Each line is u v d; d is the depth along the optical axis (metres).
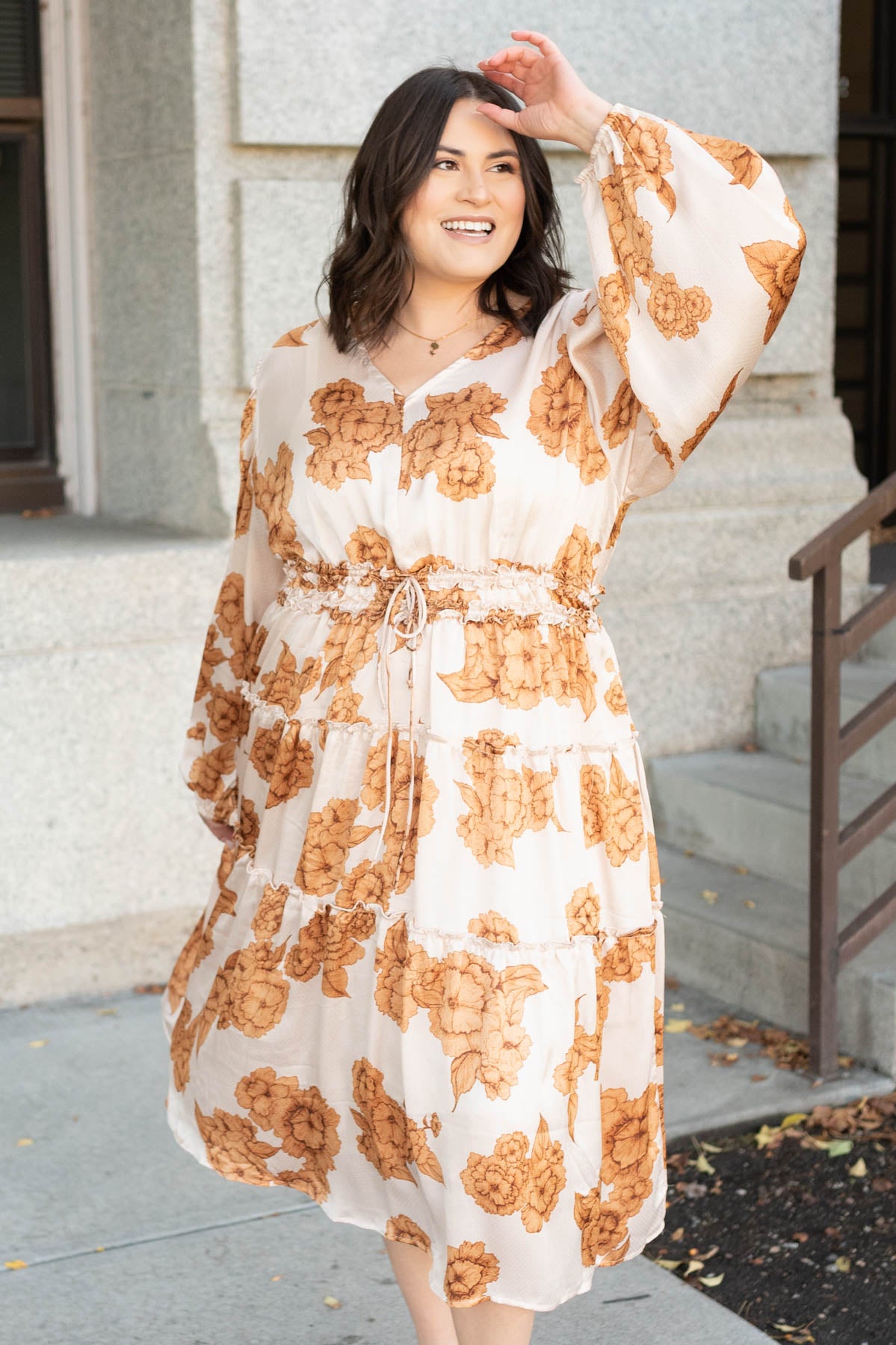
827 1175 3.20
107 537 4.36
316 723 2.10
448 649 2.02
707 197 1.95
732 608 4.84
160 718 4.07
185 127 4.20
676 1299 2.75
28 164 4.84
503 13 4.40
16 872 3.95
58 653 3.94
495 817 1.98
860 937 3.53
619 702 2.16
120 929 4.15
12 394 4.97
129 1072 3.68
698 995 4.08
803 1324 2.70
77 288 4.86
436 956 1.97
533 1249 1.94
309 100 4.20
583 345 2.05
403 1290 2.26
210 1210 3.06
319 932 2.08
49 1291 2.76
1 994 4.04
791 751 4.77
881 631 4.89
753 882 4.29
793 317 4.92
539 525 2.03
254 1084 2.14
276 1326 2.65
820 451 5.01
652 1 4.59
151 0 4.31
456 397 2.04
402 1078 1.98
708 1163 3.26
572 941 2.00
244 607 2.41
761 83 4.76
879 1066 3.55
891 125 6.90
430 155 2.04
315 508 2.09
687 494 4.78
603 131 1.99
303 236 4.26
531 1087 1.94
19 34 4.75
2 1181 3.16
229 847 2.35
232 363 4.29
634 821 2.13
